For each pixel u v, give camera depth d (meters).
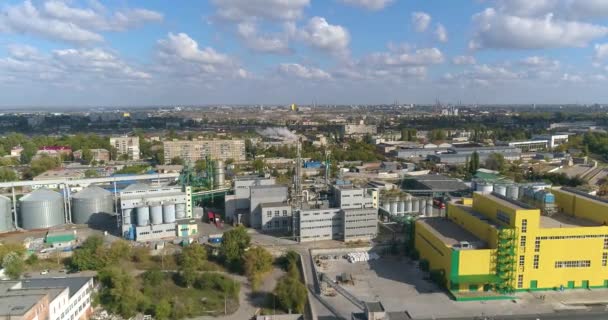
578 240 159.88
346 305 150.00
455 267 155.50
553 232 158.25
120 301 144.12
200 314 143.88
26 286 135.88
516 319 140.00
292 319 139.75
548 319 140.00
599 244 161.12
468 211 185.38
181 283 165.38
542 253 158.88
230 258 180.88
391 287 164.62
